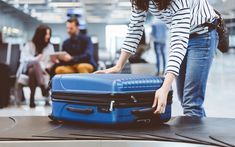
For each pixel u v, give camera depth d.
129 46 1.62
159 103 1.26
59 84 1.38
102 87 1.24
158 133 1.18
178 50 1.32
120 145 1.11
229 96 5.75
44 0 15.91
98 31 22.20
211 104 4.75
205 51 1.64
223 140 1.06
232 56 14.31
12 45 5.34
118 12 20.06
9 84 4.69
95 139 1.12
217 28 1.69
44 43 5.02
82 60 4.98
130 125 1.27
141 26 1.59
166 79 1.30
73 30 5.15
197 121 1.43
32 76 4.78
